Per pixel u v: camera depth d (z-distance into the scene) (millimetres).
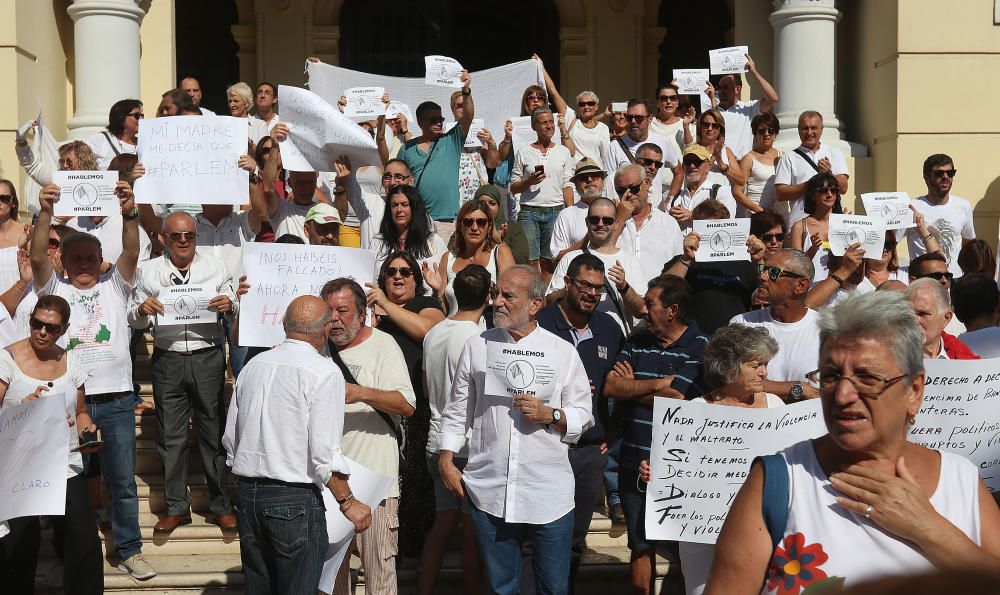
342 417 5402
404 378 6121
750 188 9844
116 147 9234
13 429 5523
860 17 11734
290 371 5312
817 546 2707
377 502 5758
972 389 4609
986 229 10883
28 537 6039
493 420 5621
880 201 7566
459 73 8969
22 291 7246
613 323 6527
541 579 5629
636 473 6070
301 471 5297
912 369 2750
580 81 16047
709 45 16891
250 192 8086
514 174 10094
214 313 7109
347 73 12602
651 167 9023
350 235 8117
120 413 6918
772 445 4691
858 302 2799
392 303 6727
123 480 6910
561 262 7766
